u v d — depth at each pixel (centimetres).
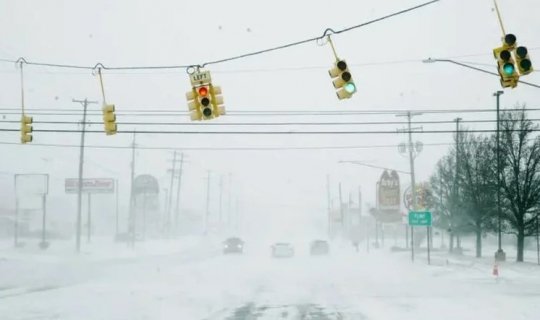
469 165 4841
